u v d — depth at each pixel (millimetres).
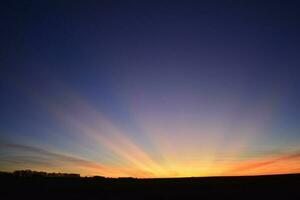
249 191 39344
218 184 60156
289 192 35156
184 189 47875
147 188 52562
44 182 67375
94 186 57969
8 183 60750
